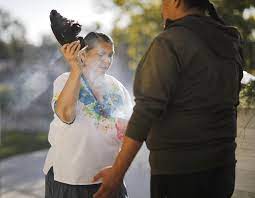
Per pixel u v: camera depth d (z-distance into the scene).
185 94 2.16
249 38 5.97
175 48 2.13
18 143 19.09
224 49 2.25
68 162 2.85
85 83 2.88
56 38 2.75
